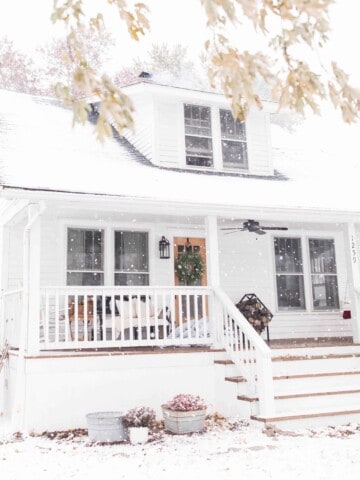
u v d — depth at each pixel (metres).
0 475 6.09
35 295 8.91
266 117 14.20
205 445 7.37
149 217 11.97
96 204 9.23
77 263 12.07
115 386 9.08
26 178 9.14
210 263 10.35
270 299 13.93
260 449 7.00
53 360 8.73
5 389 10.86
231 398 9.22
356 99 3.14
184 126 13.18
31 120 13.02
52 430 8.55
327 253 14.86
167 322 12.22
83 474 6.05
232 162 13.60
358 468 6.00
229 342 9.80
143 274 12.80
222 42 3.14
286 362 9.85
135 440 7.62
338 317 14.59
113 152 12.54
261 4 2.96
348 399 9.23
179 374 9.54
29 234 9.32
